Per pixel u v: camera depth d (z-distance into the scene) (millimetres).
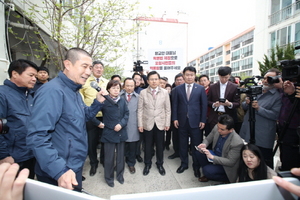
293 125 2068
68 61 1328
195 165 2658
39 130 1095
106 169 2402
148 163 2750
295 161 2092
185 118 2713
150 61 4289
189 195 505
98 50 3891
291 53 7680
